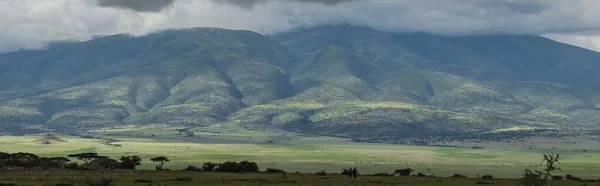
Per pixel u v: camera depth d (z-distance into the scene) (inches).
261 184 6840.6
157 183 6584.6
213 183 6830.7
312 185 6820.9
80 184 5984.3
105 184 6131.9
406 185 7091.5
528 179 4761.3
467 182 7829.7
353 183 7253.9
